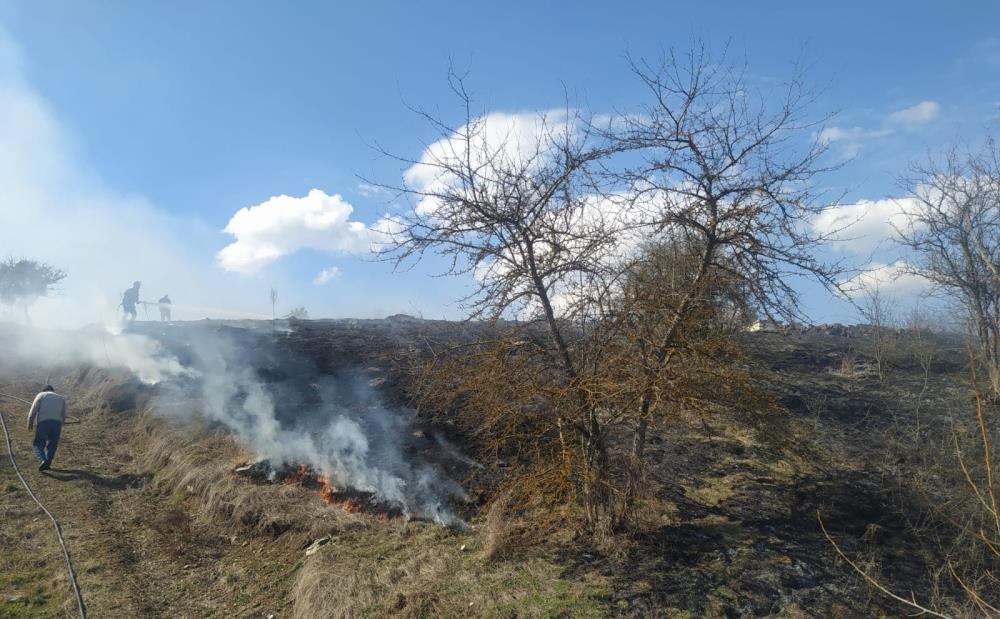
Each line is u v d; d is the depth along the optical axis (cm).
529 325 676
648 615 564
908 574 645
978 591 587
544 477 640
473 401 679
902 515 768
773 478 884
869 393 1252
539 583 624
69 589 707
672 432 1018
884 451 960
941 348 1558
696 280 664
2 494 948
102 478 1045
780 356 1445
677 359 636
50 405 1093
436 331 992
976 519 662
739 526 743
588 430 661
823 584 621
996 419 995
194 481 959
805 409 1147
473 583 632
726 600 589
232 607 691
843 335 1766
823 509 793
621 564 648
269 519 827
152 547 821
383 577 656
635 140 656
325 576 666
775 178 656
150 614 680
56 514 895
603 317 646
